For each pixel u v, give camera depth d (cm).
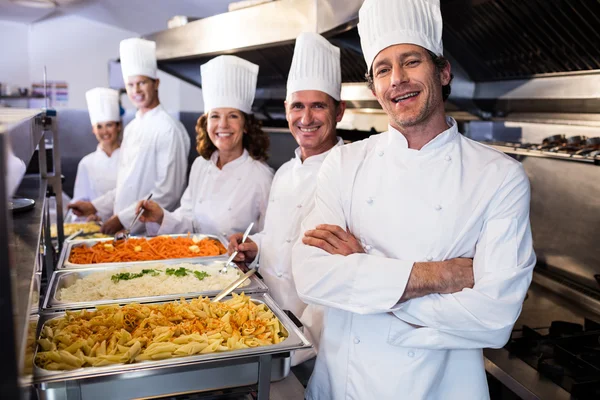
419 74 139
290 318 158
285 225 211
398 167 147
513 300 129
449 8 242
